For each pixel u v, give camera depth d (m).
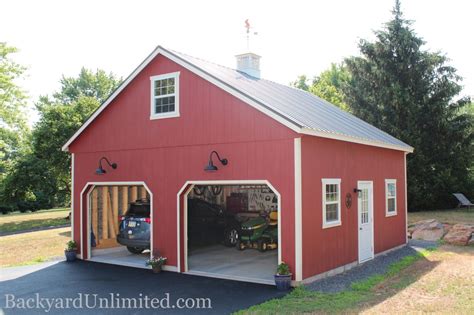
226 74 13.62
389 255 14.59
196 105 12.11
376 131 16.75
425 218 22.59
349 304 8.60
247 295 9.56
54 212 42.78
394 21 28.44
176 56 12.43
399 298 9.08
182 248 12.23
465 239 16.61
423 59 27.34
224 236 16.47
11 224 30.34
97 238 16.36
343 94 30.69
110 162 13.91
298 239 10.12
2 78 31.00
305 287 10.02
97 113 14.09
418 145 26.08
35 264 13.69
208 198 19.11
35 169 31.83
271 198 18.83
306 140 10.59
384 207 15.05
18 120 33.09
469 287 9.94
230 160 11.35
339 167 12.08
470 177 28.14
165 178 12.63
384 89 27.77
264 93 12.83
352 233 12.66
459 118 27.16
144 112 13.23
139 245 13.81
